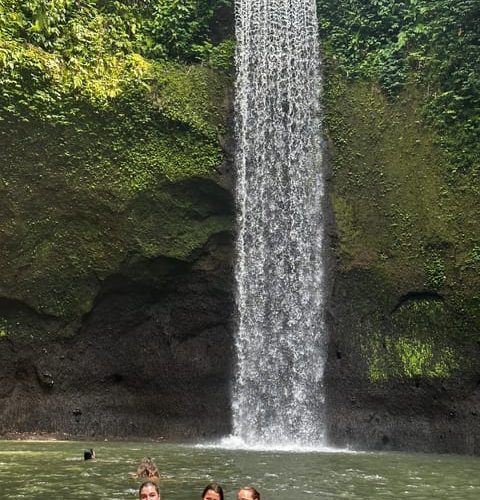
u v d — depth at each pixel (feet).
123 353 51.47
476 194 51.06
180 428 51.67
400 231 52.34
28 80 48.80
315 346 51.90
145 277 51.47
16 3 50.72
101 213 50.55
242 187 54.39
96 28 54.24
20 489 24.38
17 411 47.75
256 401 52.08
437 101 53.98
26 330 48.91
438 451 48.08
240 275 53.47
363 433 49.83
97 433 49.60
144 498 14.78
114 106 51.44
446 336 49.85
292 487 26.48
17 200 48.55
